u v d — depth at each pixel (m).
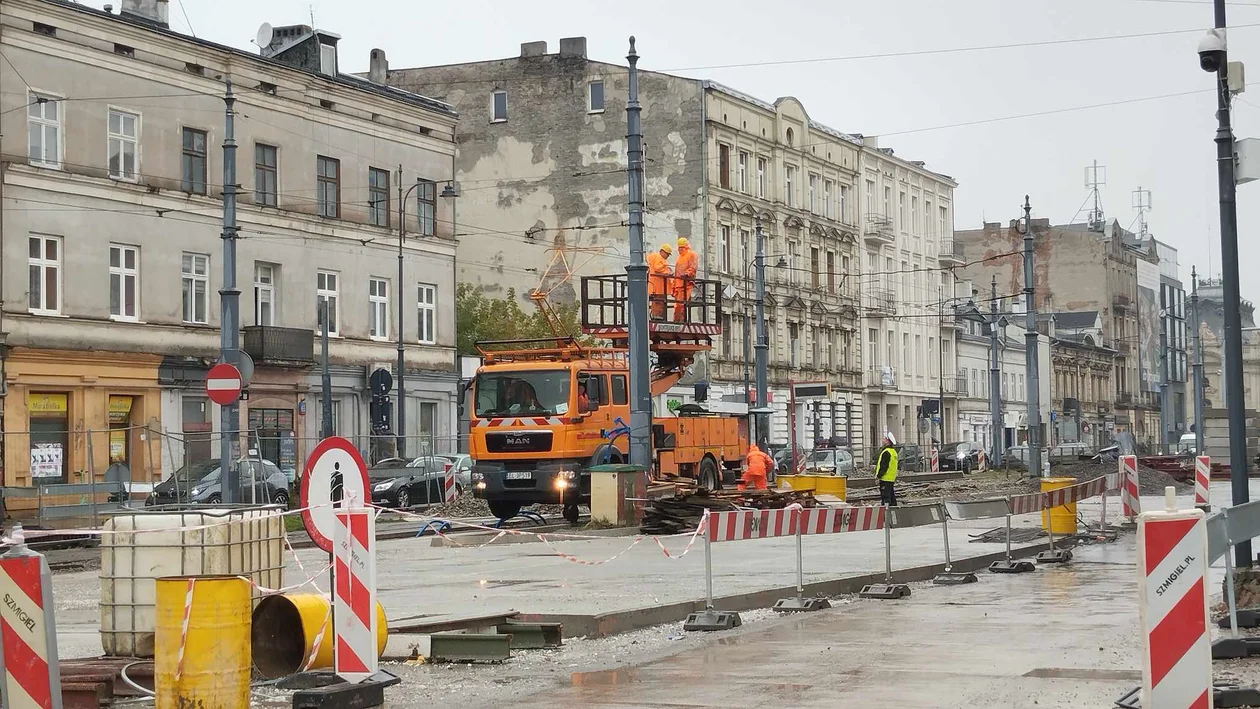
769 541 25.53
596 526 28.17
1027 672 10.42
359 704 9.74
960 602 15.62
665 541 25.70
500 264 69.44
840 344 81.44
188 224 43.25
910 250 91.88
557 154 68.75
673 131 67.38
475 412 30.50
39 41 38.53
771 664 11.09
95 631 14.09
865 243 85.00
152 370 41.69
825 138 80.12
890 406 87.38
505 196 69.56
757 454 34.00
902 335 89.94
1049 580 18.23
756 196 71.88
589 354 30.86
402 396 48.22
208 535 11.02
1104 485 24.39
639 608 14.45
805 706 9.24
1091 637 12.37
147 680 10.46
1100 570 19.61
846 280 82.44
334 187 49.28
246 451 44.09
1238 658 10.95
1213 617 12.99
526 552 23.69
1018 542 23.56
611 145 68.00
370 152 50.88
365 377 49.97
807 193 77.94
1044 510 23.16
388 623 13.20
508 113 69.56
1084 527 27.16
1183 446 90.56
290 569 20.66
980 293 124.69
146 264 41.81
